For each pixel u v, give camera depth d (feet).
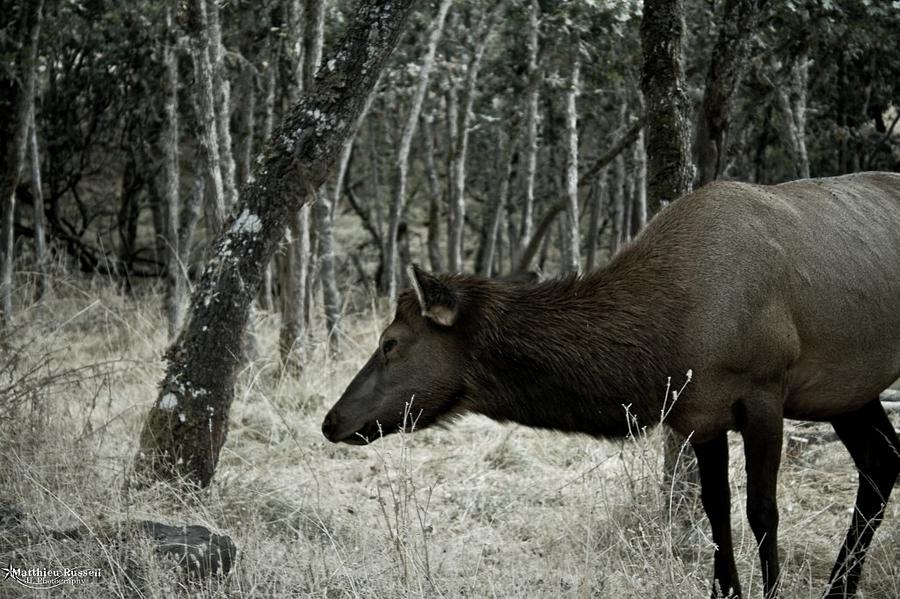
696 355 26.11
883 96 61.87
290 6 52.47
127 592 24.67
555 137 75.41
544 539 32.19
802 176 55.98
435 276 27.66
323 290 56.90
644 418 26.78
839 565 28.89
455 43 66.90
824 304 27.14
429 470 39.96
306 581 26.76
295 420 44.75
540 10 61.11
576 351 26.63
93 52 72.18
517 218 90.53
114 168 91.35
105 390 44.73
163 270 76.89
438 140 93.56
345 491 37.04
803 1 48.34
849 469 38.96
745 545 31.40
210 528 28.48
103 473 33.71
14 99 54.29
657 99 33.42
